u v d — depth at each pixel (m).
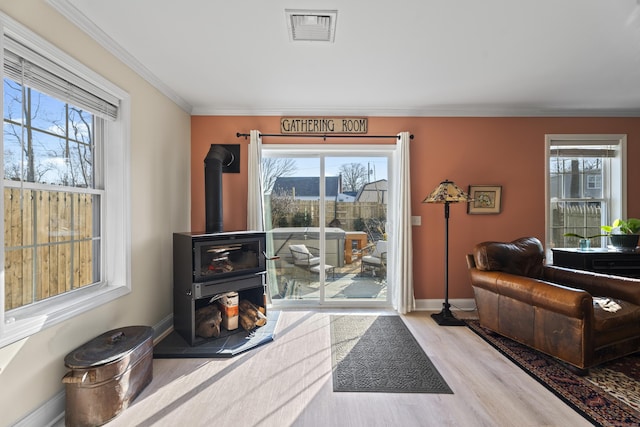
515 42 2.13
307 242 3.65
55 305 1.71
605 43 2.14
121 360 1.71
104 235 2.19
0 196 1.37
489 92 3.04
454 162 3.54
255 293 3.08
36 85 1.59
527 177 3.55
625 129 3.55
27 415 1.49
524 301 2.35
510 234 3.56
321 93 3.07
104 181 2.20
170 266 3.01
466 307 3.54
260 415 1.70
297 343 2.62
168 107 2.97
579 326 2.01
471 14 1.81
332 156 3.64
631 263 3.02
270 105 3.41
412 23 1.91
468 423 1.63
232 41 2.12
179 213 3.21
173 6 1.73
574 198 3.61
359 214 3.66
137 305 2.43
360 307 3.62
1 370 1.37
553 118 3.55
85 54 1.87
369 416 1.69
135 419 1.67
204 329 2.61
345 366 2.23
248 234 2.86
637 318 2.17
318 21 1.88
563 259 3.22
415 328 2.96
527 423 1.63
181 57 2.34
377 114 3.53
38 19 1.55
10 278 1.50
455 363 2.26
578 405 1.77
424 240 3.55
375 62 2.42
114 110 2.22
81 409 1.58
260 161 3.42
